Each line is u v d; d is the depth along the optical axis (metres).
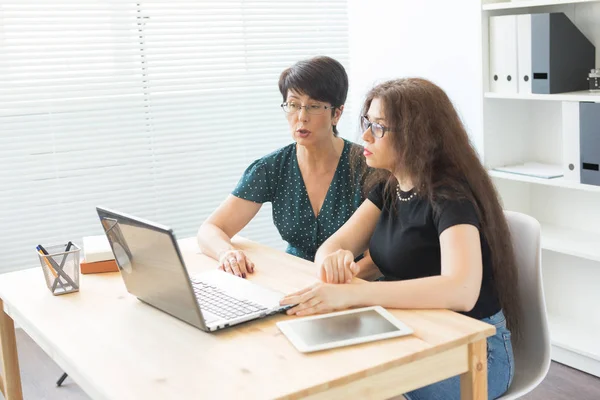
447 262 1.82
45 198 3.81
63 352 1.60
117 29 3.86
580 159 2.96
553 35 3.02
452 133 1.95
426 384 1.57
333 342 1.56
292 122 2.47
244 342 1.60
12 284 2.13
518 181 3.50
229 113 4.21
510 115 3.40
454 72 3.86
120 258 1.87
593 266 3.33
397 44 4.20
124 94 3.93
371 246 2.13
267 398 1.35
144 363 1.52
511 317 2.02
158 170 4.04
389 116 1.95
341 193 2.55
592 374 3.06
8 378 2.31
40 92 3.73
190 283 1.63
